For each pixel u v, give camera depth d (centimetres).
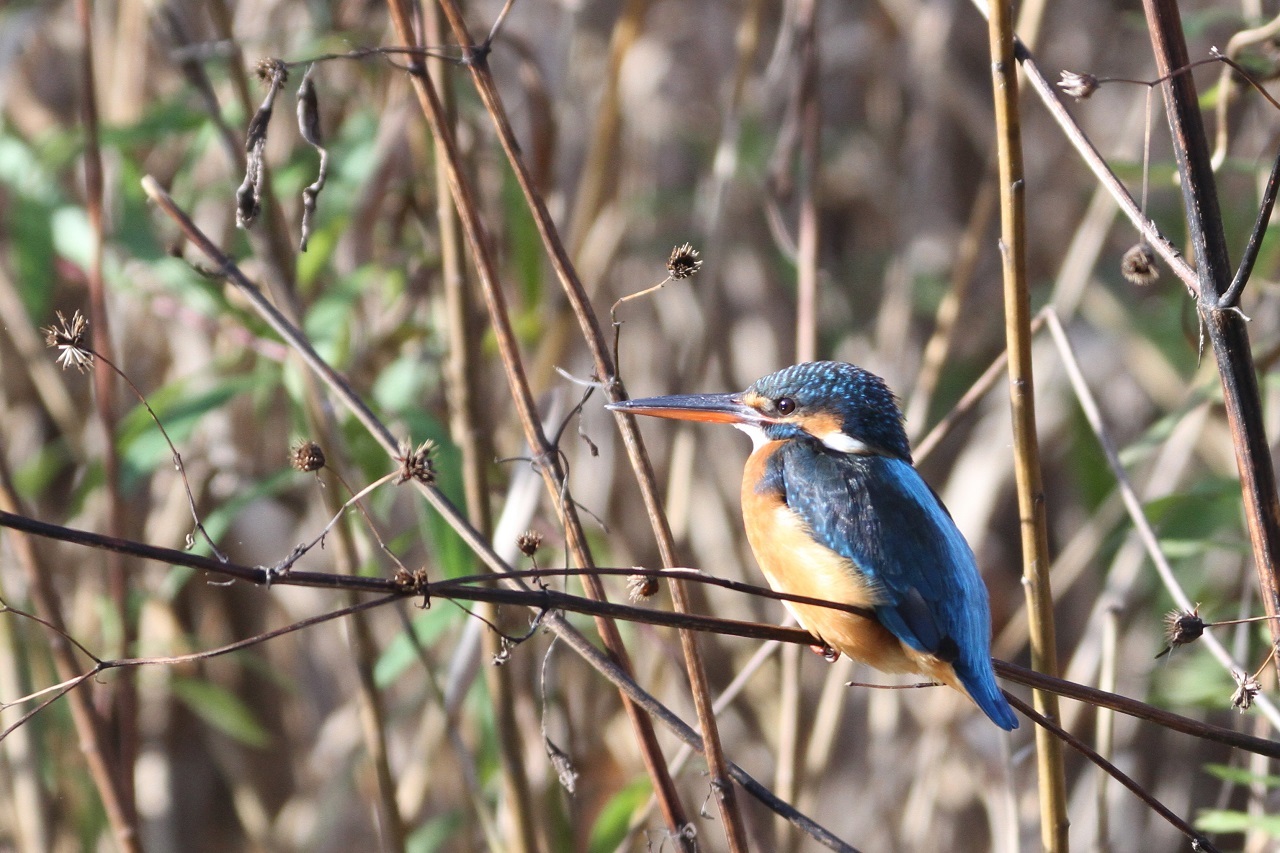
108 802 812
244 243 1018
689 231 1438
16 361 1199
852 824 1277
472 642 851
